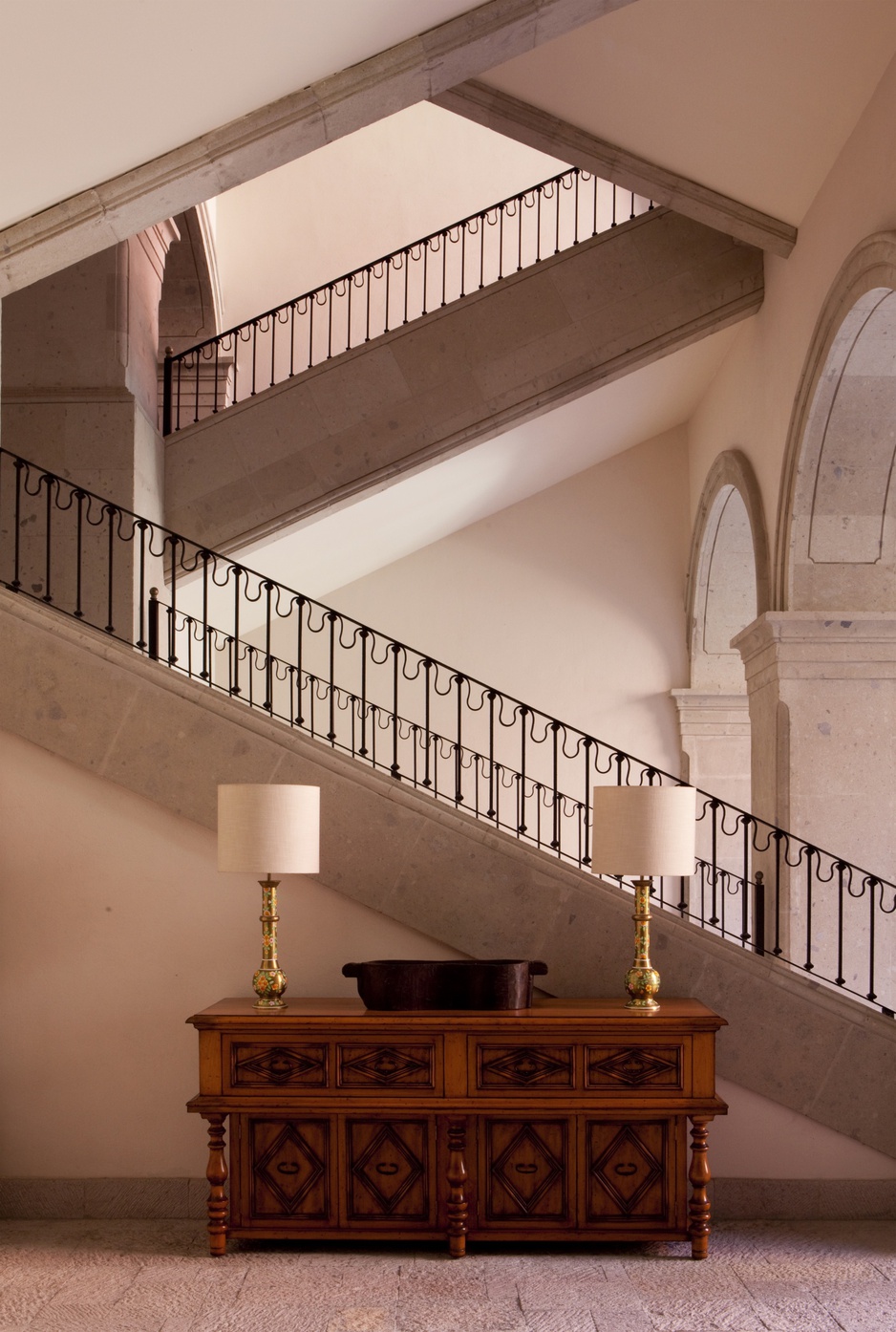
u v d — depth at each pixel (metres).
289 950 5.25
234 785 4.70
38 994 5.21
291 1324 3.87
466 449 8.97
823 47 5.98
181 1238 4.78
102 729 5.27
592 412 10.05
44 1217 5.08
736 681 11.45
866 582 7.75
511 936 5.22
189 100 4.86
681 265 8.80
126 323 8.30
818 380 7.09
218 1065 4.61
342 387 8.89
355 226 12.59
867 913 7.52
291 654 11.51
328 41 4.88
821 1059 5.14
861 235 6.37
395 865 5.25
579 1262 4.50
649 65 6.62
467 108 7.53
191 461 8.90
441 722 11.59
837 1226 4.96
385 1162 4.61
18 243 5.14
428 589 11.76
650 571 11.76
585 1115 4.61
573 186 12.55
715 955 5.19
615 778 11.55
